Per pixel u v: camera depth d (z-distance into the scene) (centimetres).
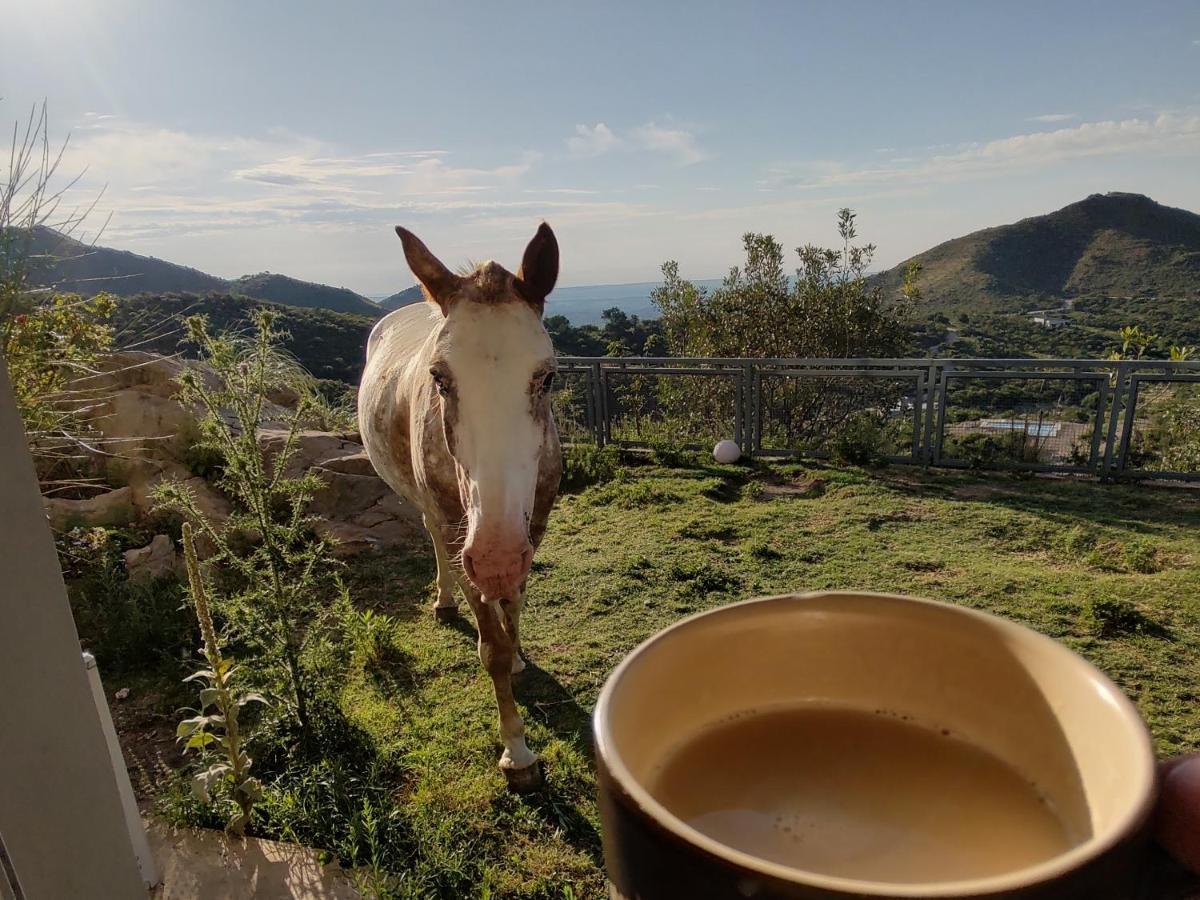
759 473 737
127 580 451
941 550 512
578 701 341
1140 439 674
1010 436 709
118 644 397
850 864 47
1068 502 611
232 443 292
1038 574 462
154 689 370
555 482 270
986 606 420
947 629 63
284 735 310
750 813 52
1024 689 58
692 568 479
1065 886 34
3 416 136
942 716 62
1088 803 50
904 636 64
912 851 49
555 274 225
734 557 513
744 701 66
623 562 505
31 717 142
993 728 59
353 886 238
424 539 560
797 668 67
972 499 627
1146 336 852
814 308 1141
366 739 311
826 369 752
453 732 317
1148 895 45
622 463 788
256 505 296
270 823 266
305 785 278
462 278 229
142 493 544
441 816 264
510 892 235
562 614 433
